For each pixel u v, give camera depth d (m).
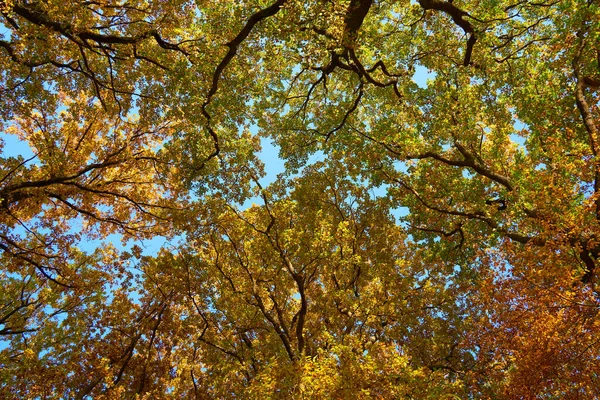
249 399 9.90
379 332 14.27
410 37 16.14
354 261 14.23
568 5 12.41
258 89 14.66
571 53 13.20
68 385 15.09
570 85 13.80
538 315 10.02
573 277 9.14
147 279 16.38
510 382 11.19
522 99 13.65
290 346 12.85
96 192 13.59
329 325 14.52
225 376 12.88
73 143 15.17
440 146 15.62
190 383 15.43
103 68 14.07
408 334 15.77
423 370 10.03
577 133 13.23
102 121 15.48
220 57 13.12
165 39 13.86
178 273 15.03
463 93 14.93
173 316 16.03
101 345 16.16
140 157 14.60
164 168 15.15
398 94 14.64
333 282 16.06
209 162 15.48
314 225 15.35
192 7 13.37
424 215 16.02
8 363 15.00
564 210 9.69
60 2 10.25
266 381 9.84
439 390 9.71
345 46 11.98
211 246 16.05
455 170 15.66
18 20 12.25
